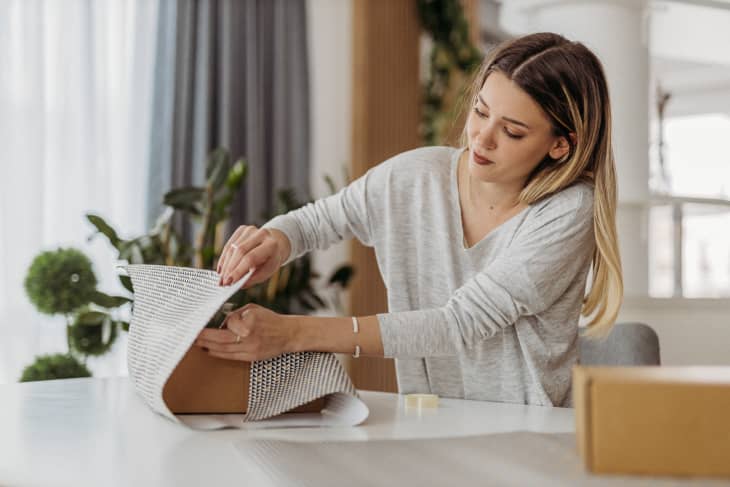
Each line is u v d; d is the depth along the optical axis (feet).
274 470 2.38
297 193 14.85
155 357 3.51
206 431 3.23
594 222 4.66
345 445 2.75
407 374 5.10
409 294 5.22
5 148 11.75
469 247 5.01
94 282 9.95
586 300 4.95
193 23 13.52
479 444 2.72
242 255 4.33
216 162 12.01
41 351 11.90
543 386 4.71
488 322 4.32
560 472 2.28
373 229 5.24
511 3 13.09
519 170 4.52
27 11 11.89
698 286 11.74
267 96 14.69
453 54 16.25
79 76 12.41
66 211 12.28
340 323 3.90
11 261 11.76
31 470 2.49
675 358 11.12
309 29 15.43
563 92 4.36
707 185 12.12
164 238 11.90
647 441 2.12
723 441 2.09
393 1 15.96
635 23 11.54
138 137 13.06
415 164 5.18
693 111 12.09
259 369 3.60
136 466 2.53
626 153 11.44
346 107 15.92
